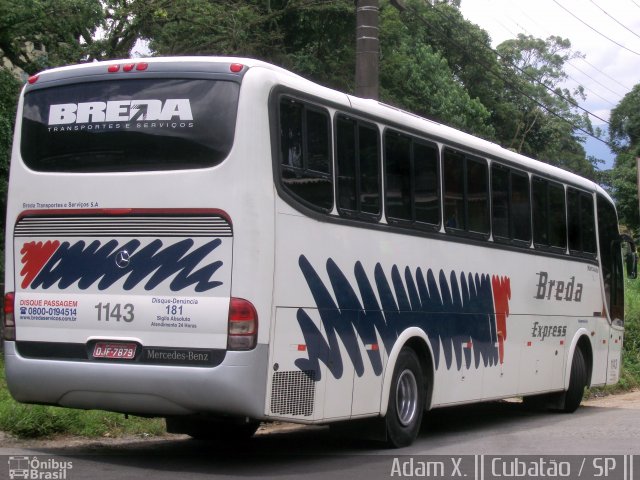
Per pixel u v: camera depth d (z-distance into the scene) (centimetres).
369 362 891
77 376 787
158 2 1942
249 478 755
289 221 786
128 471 777
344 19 2438
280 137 783
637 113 5428
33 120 832
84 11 1755
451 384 1054
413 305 974
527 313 1254
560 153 4828
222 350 745
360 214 889
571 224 1412
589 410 1515
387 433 938
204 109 772
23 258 824
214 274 754
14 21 1669
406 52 3108
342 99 875
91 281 793
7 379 827
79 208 800
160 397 762
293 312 786
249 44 2089
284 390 776
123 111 796
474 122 3341
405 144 977
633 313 2428
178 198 766
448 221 1056
